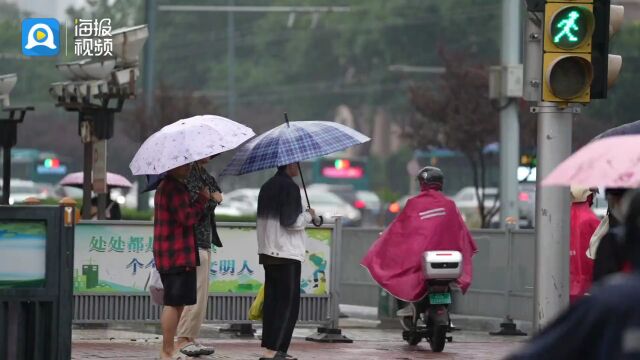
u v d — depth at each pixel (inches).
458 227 976.9
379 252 983.6
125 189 1633.9
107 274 1064.8
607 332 318.7
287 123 884.0
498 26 5634.8
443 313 968.3
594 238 902.4
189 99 3159.5
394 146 6387.8
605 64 740.0
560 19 722.8
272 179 855.1
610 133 711.1
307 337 1087.6
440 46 2721.5
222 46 6688.0
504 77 1684.3
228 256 1075.9
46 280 678.5
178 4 6801.2
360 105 6348.4
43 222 679.1
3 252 676.7
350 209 3722.9
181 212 829.2
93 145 1293.1
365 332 1203.9
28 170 5300.2
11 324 676.7
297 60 6501.0
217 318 1075.3
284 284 852.6
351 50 6259.8
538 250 746.2
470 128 2549.2
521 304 1223.5
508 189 1716.3
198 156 818.2
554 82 724.7
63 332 682.2
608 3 740.7
